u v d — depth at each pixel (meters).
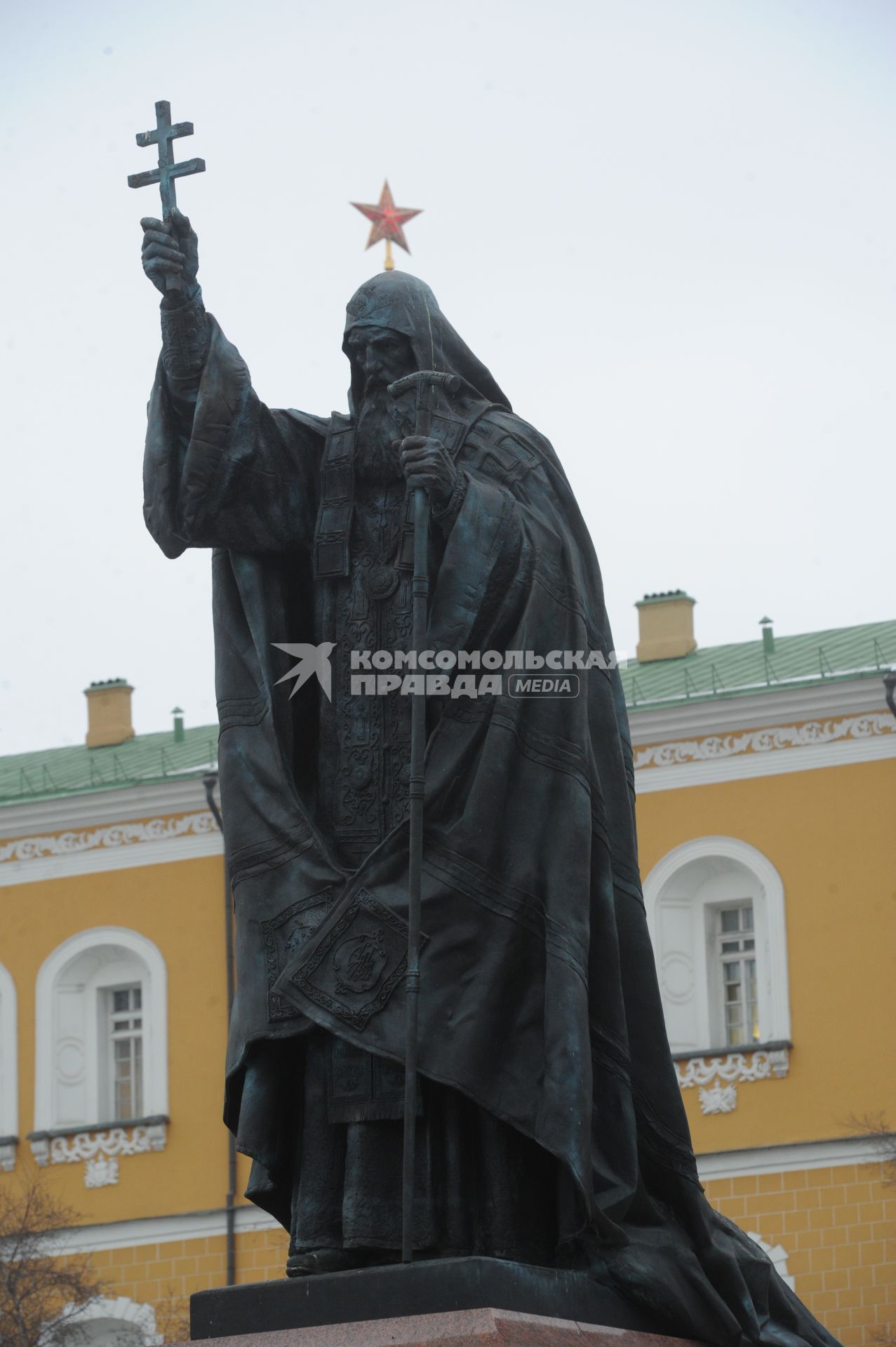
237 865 10.67
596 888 10.63
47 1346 50.09
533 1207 10.27
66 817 55.94
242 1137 10.35
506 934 10.31
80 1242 53.31
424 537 10.58
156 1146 53.50
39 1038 55.22
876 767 50.28
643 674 54.47
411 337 11.23
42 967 55.53
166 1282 52.75
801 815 50.50
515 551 10.75
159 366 11.05
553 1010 10.23
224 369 10.95
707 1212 10.95
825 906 50.00
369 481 11.15
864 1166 48.28
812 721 50.84
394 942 10.27
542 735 10.58
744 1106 49.38
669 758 51.56
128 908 55.16
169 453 11.04
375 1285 9.52
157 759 58.06
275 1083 10.45
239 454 10.94
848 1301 47.88
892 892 49.72
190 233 10.96
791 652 53.56
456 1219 10.16
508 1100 10.15
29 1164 54.31
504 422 11.26
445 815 10.45
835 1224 48.25
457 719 10.55
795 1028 49.50
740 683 52.34
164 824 55.31
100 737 59.88
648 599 55.91
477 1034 10.16
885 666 51.34
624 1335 9.83
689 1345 10.26
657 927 51.00
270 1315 9.60
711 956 51.00
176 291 10.87
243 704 10.91
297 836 10.59
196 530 11.02
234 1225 52.50
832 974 49.62
